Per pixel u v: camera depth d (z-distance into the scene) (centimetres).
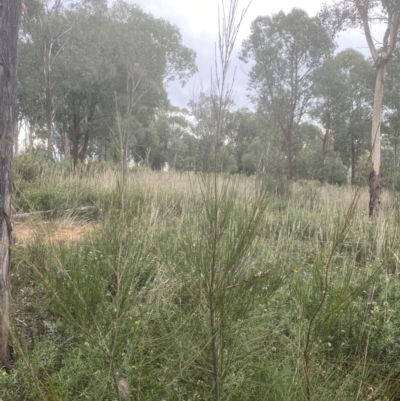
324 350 243
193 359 194
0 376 234
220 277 190
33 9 2270
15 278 275
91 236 285
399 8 1043
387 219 612
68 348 267
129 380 196
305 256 369
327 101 2673
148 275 266
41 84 2338
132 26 2436
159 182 780
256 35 2420
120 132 211
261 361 206
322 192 1188
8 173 265
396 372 204
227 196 190
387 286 359
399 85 1528
